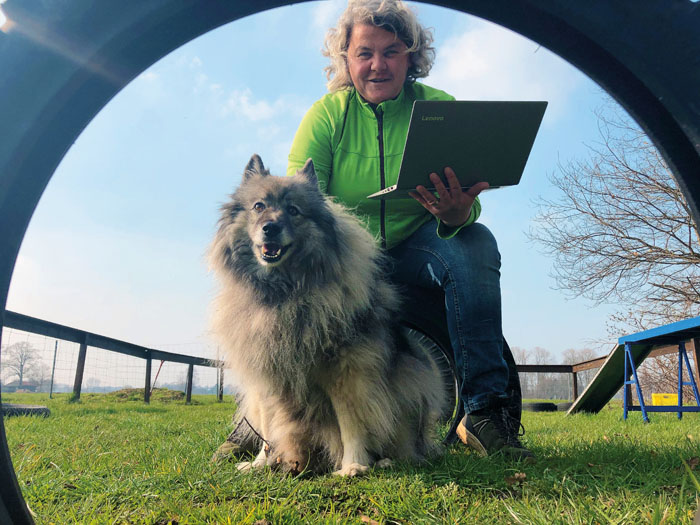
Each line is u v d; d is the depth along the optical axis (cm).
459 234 338
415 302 375
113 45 87
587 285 1444
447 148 266
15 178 85
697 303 1370
